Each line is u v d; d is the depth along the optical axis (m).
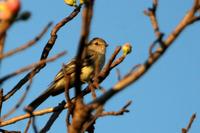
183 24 7.43
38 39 7.04
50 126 11.70
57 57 7.21
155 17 7.96
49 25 7.14
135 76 7.41
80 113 7.80
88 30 7.28
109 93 7.55
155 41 7.46
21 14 6.30
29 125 9.65
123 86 7.45
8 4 6.24
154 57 7.39
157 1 8.05
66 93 9.41
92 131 10.08
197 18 7.43
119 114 8.93
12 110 7.80
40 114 11.67
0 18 6.31
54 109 11.73
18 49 6.95
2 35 6.66
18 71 7.24
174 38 7.44
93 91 9.91
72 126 7.86
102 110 8.88
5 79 7.18
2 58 6.93
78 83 8.04
